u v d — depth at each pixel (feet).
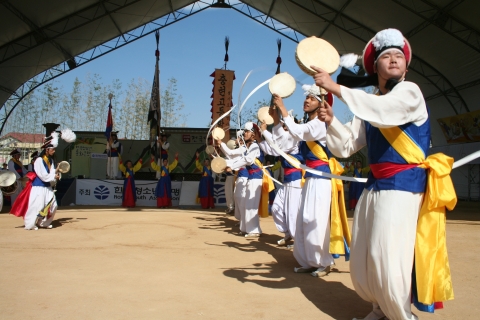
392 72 9.02
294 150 20.80
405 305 8.81
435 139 70.95
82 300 11.78
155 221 32.45
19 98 69.41
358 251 9.41
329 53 9.95
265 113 22.30
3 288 12.94
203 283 13.76
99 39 65.41
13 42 54.85
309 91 14.90
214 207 50.06
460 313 11.09
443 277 8.72
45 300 11.76
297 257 15.80
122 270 15.42
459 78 57.06
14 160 45.57
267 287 13.48
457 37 47.96
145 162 68.95
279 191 22.00
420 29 51.11
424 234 8.84
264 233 26.96
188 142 68.90
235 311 11.01
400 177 8.83
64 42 61.21
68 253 18.67
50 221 27.78
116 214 38.19
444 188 8.79
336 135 9.77
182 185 52.06
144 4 60.59
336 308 11.38
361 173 51.62
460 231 28.73
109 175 56.18
